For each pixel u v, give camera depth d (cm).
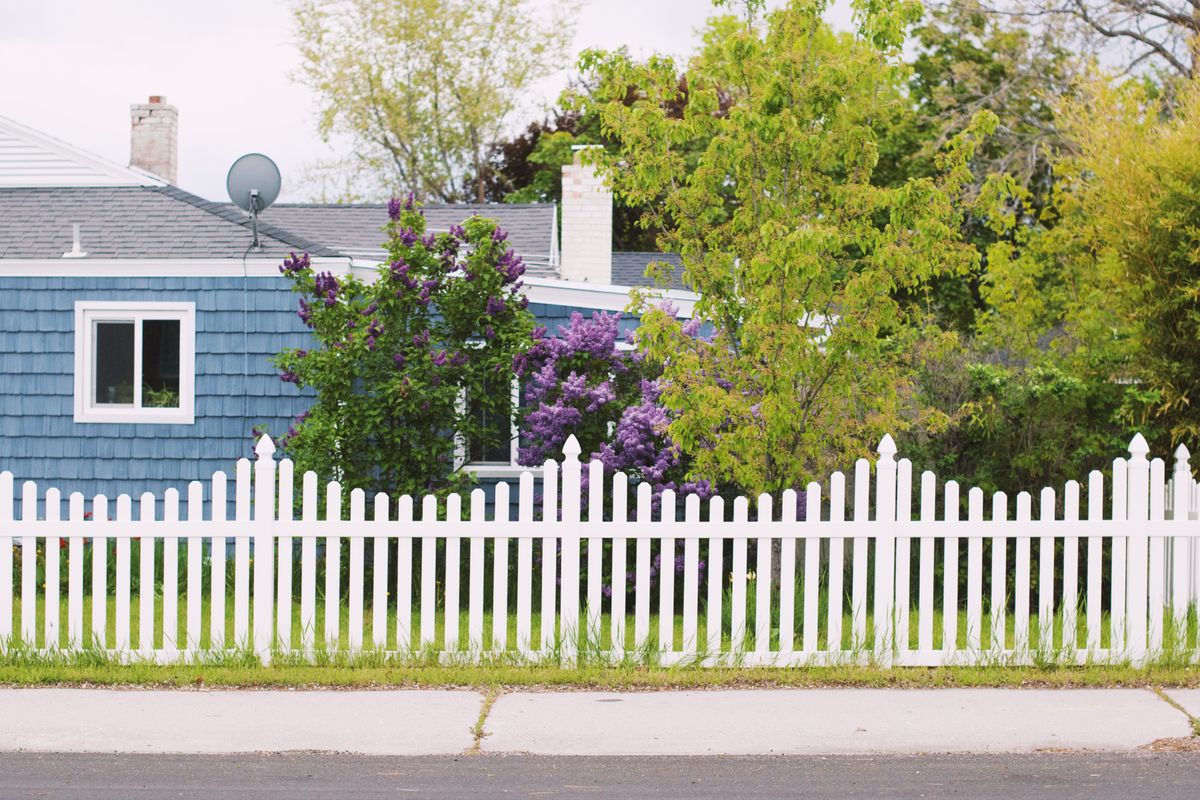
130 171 1504
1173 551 889
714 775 611
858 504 802
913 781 603
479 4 3675
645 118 939
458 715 705
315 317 1163
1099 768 626
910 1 918
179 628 959
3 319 1353
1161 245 1093
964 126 2456
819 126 943
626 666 793
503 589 803
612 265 2194
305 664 799
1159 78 2406
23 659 789
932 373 1139
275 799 571
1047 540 809
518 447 1245
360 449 1155
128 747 651
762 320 874
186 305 1338
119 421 1347
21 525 793
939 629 984
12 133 1515
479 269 1167
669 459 1116
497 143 3750
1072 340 1271
